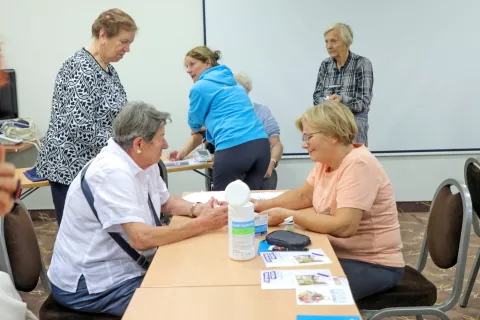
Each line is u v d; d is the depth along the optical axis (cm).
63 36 413
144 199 182
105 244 173
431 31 404
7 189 51
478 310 259
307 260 152
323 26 407
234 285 137
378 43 409
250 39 412
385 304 181
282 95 421
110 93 247
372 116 421
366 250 185
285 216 184
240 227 151
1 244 166
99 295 172
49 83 420
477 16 399
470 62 408
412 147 425
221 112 295
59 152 241
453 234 179
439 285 287
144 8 412
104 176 168
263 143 302
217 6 407
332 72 356
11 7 408
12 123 398
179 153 332
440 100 416
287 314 121
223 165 296
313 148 184
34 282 183
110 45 245
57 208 256
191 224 174
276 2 405
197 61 308
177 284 138
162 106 429
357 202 175
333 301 126
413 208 434
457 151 424
